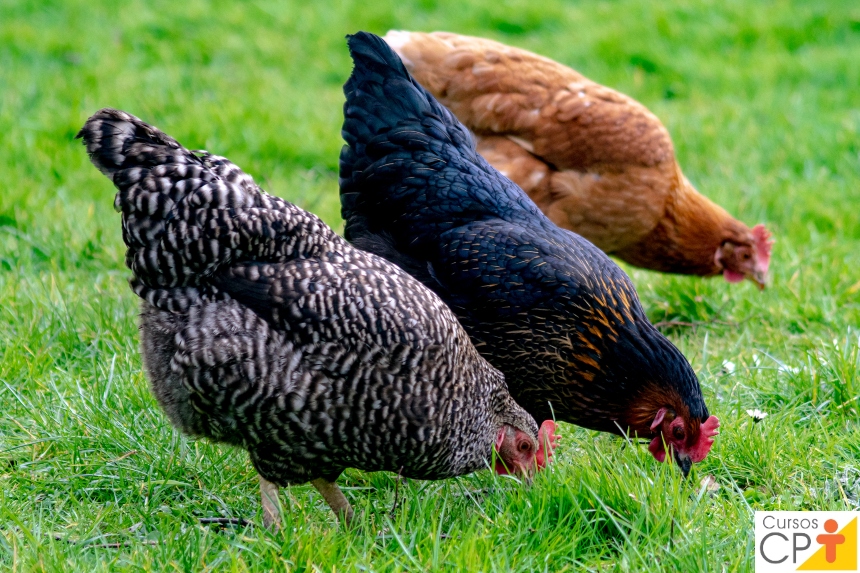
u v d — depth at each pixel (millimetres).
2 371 5074
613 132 6648
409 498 4395
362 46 5434
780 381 5441
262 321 3818
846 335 6016
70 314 5703
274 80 10688
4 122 8664
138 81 10055
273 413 3855
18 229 7051
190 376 3816
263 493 4254
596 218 6809
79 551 3818
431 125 5355
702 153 9594
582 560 4008
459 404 4152
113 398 4930
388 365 3904
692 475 4750
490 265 4879
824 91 11164
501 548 3889
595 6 13133
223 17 12141
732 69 11625
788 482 4641
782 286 6930
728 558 3969
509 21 12500
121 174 3818
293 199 8188
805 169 9242
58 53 10750
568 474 4414
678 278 7461
